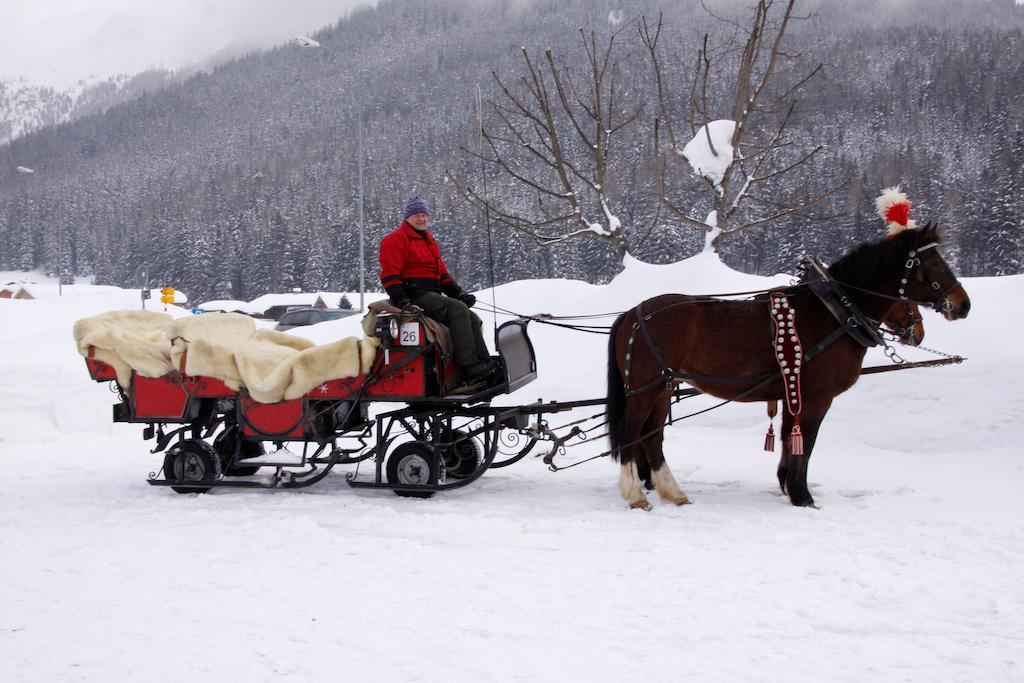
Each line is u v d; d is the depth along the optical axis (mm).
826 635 4434
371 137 184750
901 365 7605
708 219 14273
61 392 13953
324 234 90500
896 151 87875
